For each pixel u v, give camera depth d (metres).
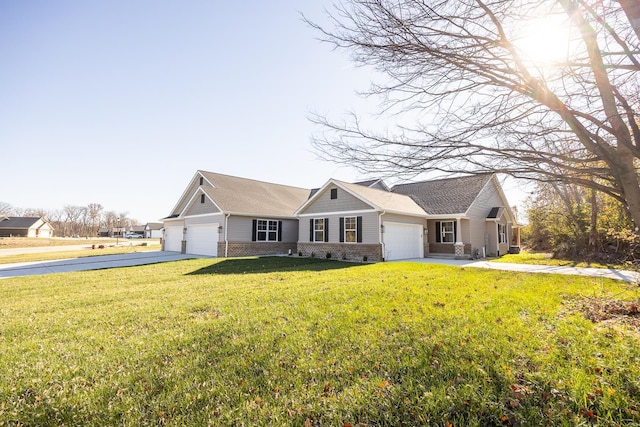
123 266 15.72
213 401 3.08
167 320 5.72
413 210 18.81
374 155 3.82
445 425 2.62
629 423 2.49
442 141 3.59
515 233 28.36
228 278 10.73
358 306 6.21
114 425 2.78
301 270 12.56
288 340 4.49
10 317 6.23
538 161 3.45
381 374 3.46
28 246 43.84
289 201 25.94
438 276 10.17
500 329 4.64
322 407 2.91
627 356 3.55
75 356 4.20
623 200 3.28
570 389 2.95
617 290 7.38
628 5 2.53
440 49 3.22
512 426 2.58
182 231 25.27
